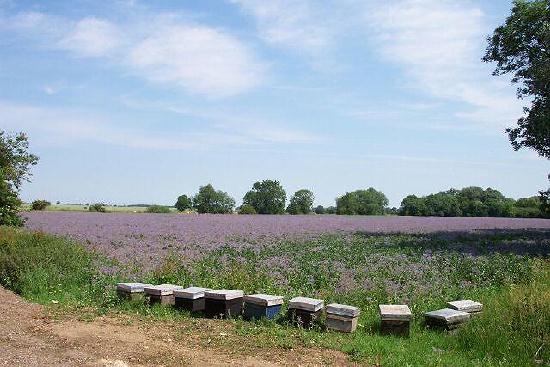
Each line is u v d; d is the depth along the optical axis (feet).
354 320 35.04
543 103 103.96
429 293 47.06
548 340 30.68
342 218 211.41
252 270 55.93
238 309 39.73
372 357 29.30
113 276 52.90
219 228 128.16
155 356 28.02
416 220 200.75
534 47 114.42
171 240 94.02
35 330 32.86
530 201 284.82
